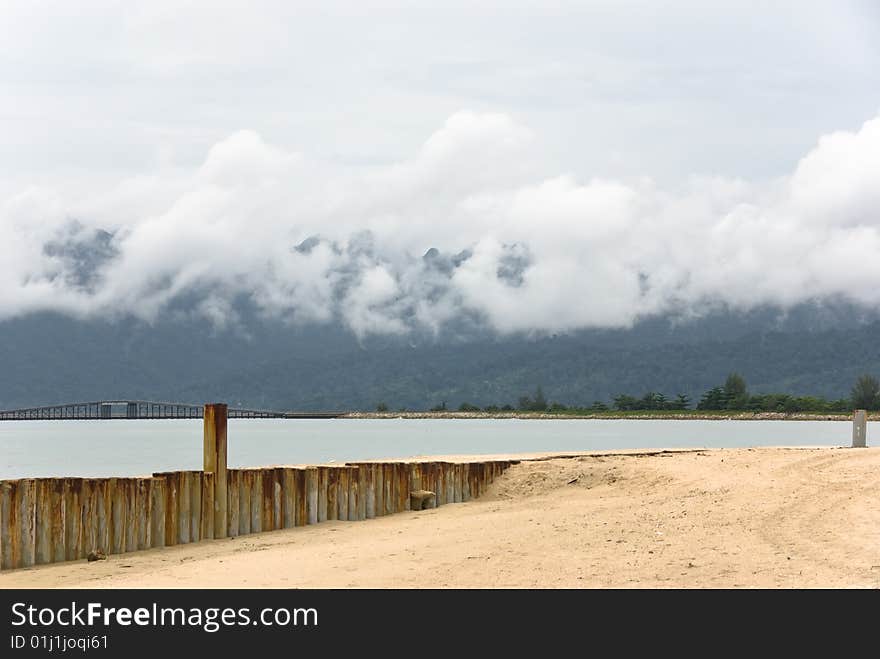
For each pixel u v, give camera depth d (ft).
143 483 85.46
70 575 75.10
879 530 70.08
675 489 101.45
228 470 92.07
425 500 107.24
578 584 62.85
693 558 66.39
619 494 106.01
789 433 471.21
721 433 474.90
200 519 89.45
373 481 104.22
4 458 297.33
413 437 453.99
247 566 73.92
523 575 65.72
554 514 90.89
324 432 555.28
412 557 73.26
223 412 91.45
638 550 69.72
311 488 98.58
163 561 80.18
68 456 309.01
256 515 94.22
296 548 82.69
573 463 119.34
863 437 149.18
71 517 81.35
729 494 91.04
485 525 87.97
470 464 113.91
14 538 78.07
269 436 484.74
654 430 537.65
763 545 68.18
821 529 71.77
